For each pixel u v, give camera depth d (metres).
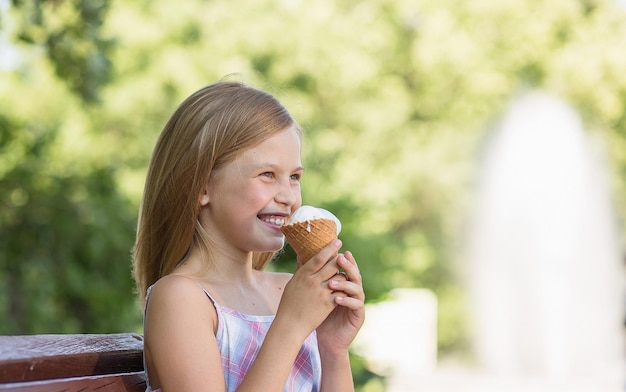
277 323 2.07
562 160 19.77
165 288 2.11
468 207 19.83
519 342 19.58
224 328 2.17
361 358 5.71
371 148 19.19
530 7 19.88
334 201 7.70
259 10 18.12
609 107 19.83
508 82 19.77
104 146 14.16
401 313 11.98
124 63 16.16
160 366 2.05
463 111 19.86
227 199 2.23
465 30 19.78
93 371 1.99
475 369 18.19
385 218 13.53
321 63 18.55
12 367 1.76
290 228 2.14
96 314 8.72
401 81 19.81
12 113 8.88
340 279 2.13
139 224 2.38
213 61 16.73
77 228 8.66
